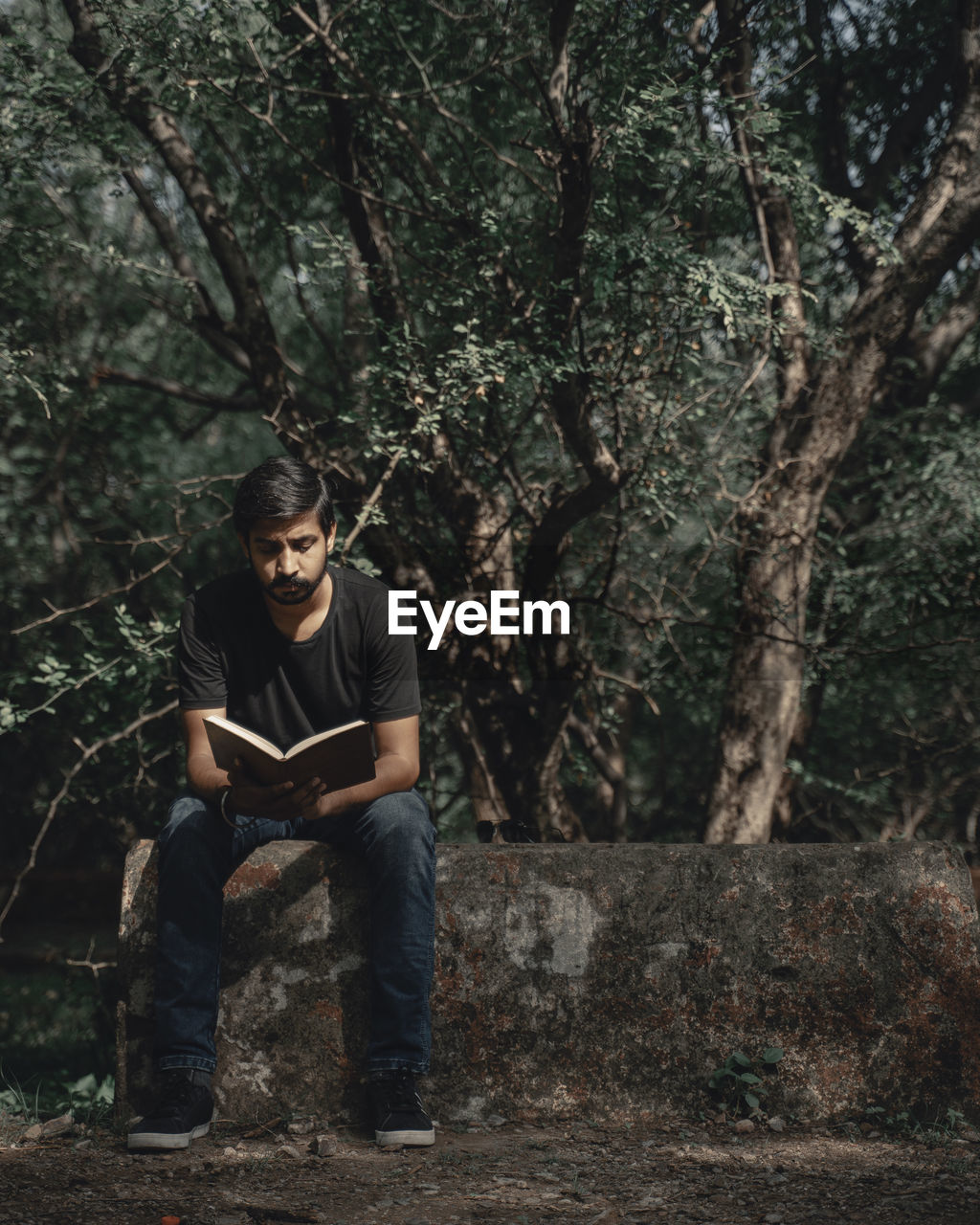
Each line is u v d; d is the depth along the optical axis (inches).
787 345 211.9
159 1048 105.4
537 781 209.2
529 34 189.8
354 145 199.9
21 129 176.9
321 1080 111.8
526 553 202.7
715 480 211.0
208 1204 88.0
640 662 232.7
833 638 215.2
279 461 105.5
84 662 195.6
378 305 199.8
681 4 197.2
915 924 115.3
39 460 244.7
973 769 276.1
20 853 272.8
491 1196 90.2
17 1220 84.0
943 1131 108.4
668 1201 88.8
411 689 113.0
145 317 254.4
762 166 192.2
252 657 110.7
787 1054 113.8
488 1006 114.8
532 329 179.0
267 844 115.0
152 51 174.9
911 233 215.2
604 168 182.5
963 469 217.8
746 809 212.8
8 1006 231.3
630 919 116.1
